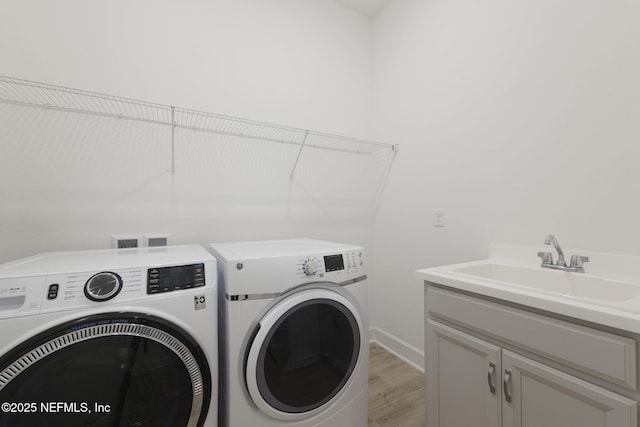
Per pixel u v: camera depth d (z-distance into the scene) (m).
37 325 0.78
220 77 1.83
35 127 1.38
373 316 2.49
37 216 1.38
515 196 1.52
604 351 0.80
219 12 1.84
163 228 1.67
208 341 1.01
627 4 1.15
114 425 0.87
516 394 0.99
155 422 0.92
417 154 2.10
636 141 1.13
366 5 2.39
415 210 2.12
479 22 1.70
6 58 1.32
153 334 0.91
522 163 1.49
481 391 1.11
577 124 1.29
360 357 1.37
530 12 1.46
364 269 1.44
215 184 1.83
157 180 1.65
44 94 1.39
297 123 2.14
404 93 2.21
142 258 1.09
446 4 1.89
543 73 1.41
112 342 0.86
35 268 0.88
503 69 1.58
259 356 1.08
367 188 2.50
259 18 1.99
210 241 1.81
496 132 1.61
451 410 1.22
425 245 2.04
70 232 1.44
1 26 1.32
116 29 1.54
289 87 2.10
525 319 0.97
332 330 1.29
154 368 0.92
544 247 1.40
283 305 1.15
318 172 2.25
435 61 1.97
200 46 1.77
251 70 1.95
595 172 1.24
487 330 1.08
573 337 0.86
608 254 1.19
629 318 0.74
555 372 0.89
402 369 2.04
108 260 1.04
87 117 1.48
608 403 0.78
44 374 0.79
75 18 1.45
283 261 1.18
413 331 2.13
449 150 1.87
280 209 2.08
